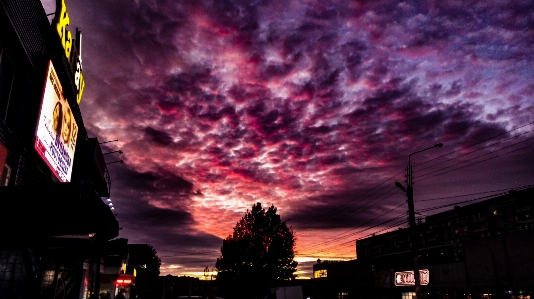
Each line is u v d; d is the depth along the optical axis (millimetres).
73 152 15148
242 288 61000
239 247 62781
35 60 10578
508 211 73000
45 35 11312
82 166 18641
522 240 32875
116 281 32219
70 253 11344
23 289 10242
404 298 46250
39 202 7801
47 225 8375
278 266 61688
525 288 32000
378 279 51375
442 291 40500
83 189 8047
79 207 8047
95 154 18406
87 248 11359
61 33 12133
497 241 35031
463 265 38156
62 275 12992
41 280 12281
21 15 9609
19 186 7766
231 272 63000
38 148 10570
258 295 60750
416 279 23109
